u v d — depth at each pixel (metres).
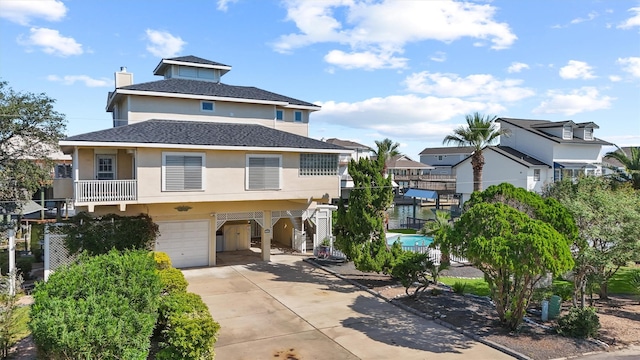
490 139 30.27
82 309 8.77
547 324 13.38
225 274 20.67
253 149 19.95
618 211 12.75
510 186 14.12
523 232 11.45
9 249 17.27
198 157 19.09
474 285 18.72
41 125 25.80
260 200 22.17
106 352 8.52
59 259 18.00
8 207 25.11
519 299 12.59
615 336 12.37
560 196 18.22
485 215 12.09
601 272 13.60
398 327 13.45
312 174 22.05
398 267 16.55
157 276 11.75
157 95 22.83
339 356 11.27
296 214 25.89
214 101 24.80
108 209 19.80
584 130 42.06
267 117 26.59
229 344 12.05
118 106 26.08
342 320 14.13
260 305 15.78
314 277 20.28
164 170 18.34
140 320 9.34
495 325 13.30
